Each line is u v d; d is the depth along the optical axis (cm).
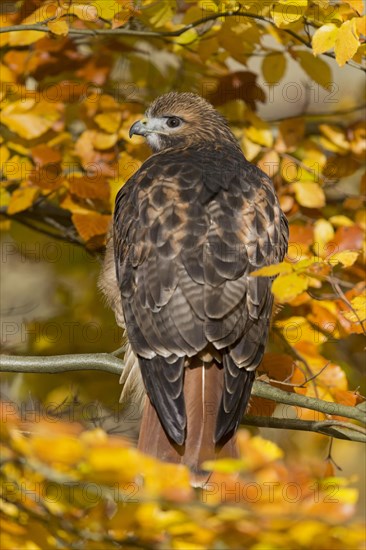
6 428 700
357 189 1391
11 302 1475
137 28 1270
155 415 932
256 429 1195
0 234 1397
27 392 1257
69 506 751
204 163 1083
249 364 944
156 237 986
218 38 1178
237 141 1268
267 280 981
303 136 1247
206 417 906
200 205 1003
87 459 650
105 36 1279
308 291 1098
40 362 998
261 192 1046
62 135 1230
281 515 665
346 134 1251
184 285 949
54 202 1370
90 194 1174
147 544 718
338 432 981
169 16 1176
